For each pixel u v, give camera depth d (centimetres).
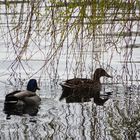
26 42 1248
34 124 1256
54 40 1268
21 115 1355
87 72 1889
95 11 1208
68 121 1287
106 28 1279
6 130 1199
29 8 1209
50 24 1230
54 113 1372
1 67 1927
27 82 1741
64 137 1148
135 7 1216
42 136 1155
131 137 1147
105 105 1466
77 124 1261
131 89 1661
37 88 1639
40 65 1964
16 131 1188
